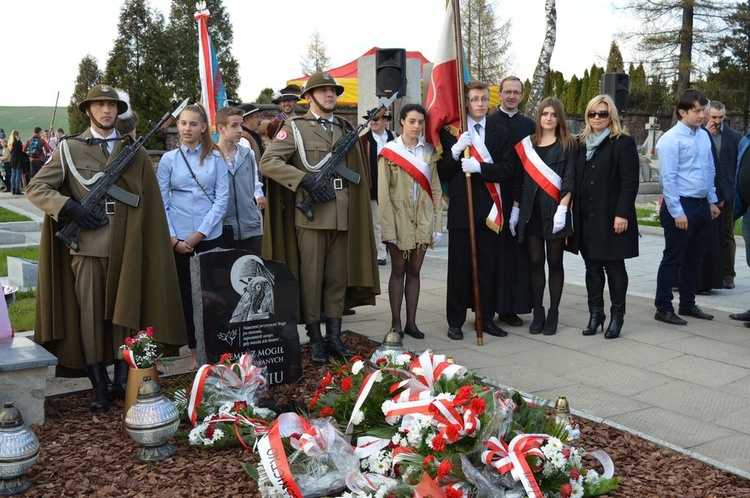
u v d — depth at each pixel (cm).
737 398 533
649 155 2747
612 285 689
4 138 3231
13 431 391
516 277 706
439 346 666
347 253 618
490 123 689
